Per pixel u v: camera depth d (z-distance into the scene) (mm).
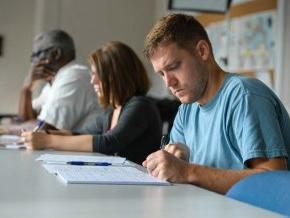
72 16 4879
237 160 1302
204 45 1336
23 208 754
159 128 2033
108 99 2041
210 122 1389
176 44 1286
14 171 1207
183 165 1133
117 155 1912
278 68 3328
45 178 1094
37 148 1864
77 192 915
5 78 4844
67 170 1204
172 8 3789
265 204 853
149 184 1053
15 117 3750
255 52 3600
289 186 823
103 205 794
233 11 3889
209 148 1383
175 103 3014
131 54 2055
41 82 3873
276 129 1224
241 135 1249
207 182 1117
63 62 2805
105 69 2016
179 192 961
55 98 2500
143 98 2014
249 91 1282
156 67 1326
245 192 909
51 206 774
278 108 1307
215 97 1372
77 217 698
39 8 4793
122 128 1908
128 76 2021
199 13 4016
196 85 1329
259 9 3555
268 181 875
